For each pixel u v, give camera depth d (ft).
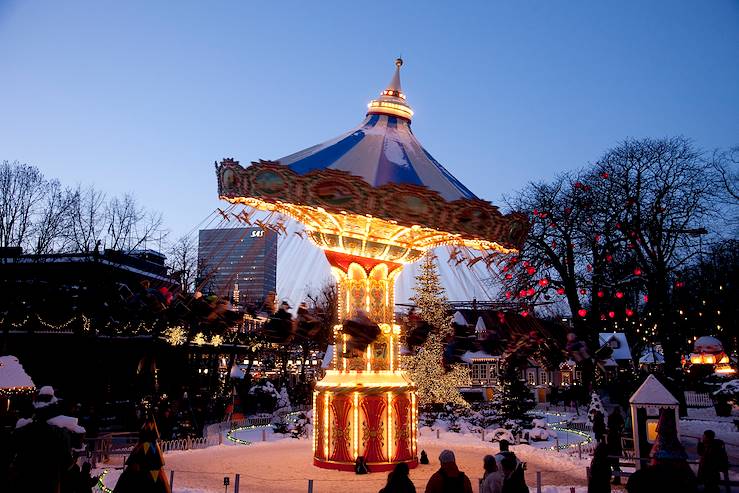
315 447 55.57
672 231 107.45
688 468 25.17
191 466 55.42
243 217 52.24
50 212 125.39
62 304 96.63
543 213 110.01
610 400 116.98
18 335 96.53
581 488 45.19
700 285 127.95
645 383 49.14
